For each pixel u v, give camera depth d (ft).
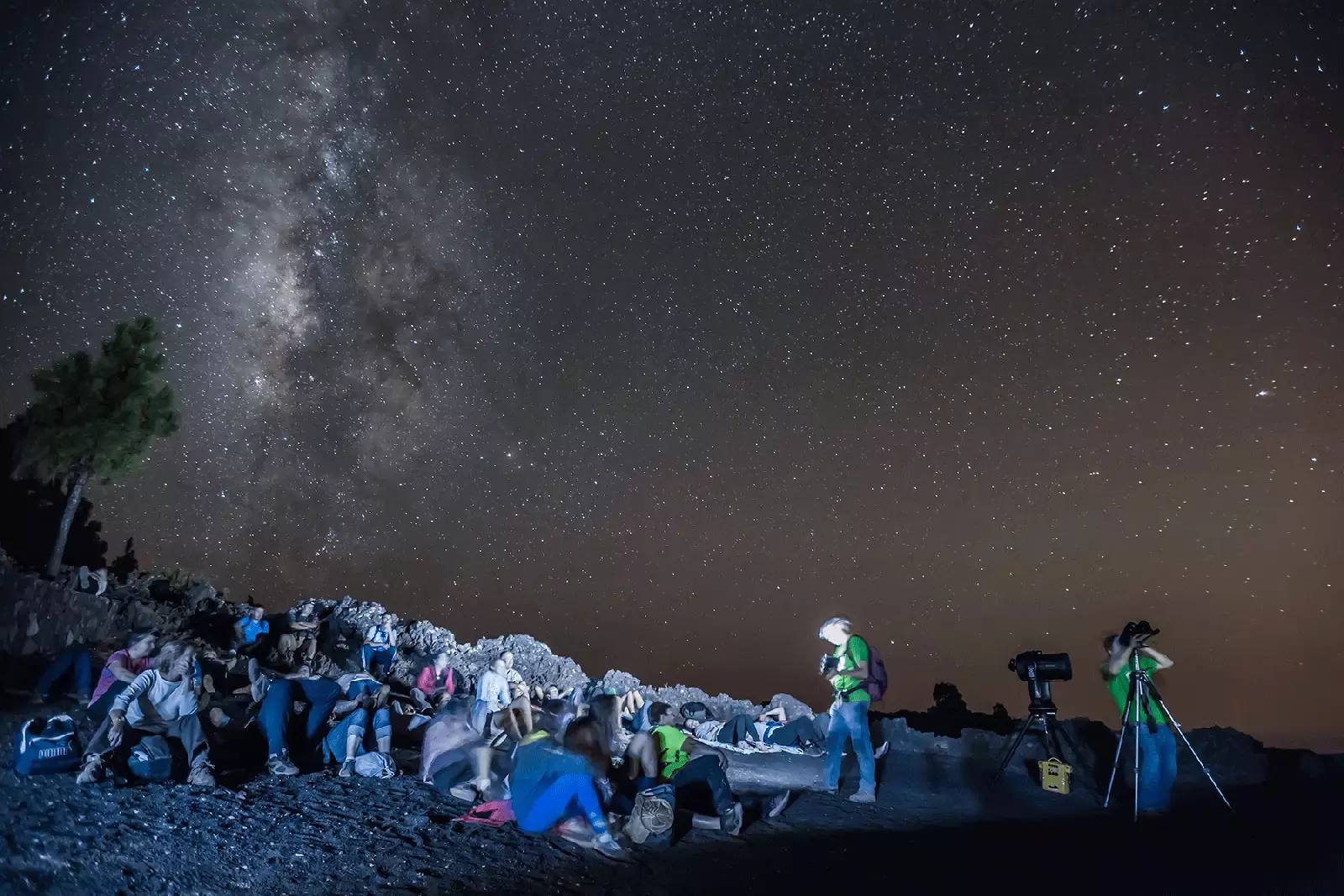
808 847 18.54
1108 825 21.86
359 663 45.11
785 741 36.04
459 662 55.11
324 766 22.74
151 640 21.02
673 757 20.67
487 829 18.03
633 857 16.94
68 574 43.86
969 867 17.13
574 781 17.58
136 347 47.55
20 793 16.35
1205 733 31.09
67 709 23.26
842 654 25.80
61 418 45.27
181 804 17.20
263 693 27.86
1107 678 25.44
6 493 51.52
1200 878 16.52
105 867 13.38
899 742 35.70
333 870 14.58
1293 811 23.76
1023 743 33.19
